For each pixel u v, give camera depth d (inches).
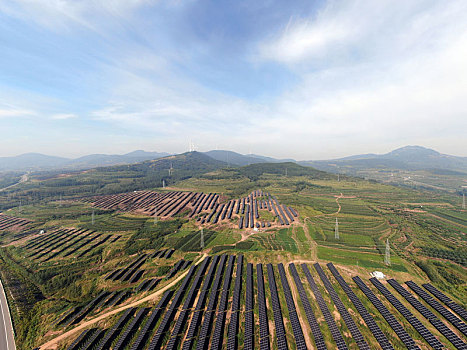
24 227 7175.2
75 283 4217.5
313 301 3181.6
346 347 2454.5
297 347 2508.6
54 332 2982.3
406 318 2746.1
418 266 4202.8
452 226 6195.9
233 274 3981.3
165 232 6501.0
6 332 3112.7
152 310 3216.0
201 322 2979.8
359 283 3437.5
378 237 5565.9
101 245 5821.9
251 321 2896.2
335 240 5374.0
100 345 2682.1
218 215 7819.9
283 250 4877.0
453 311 2807.6
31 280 4471.0
